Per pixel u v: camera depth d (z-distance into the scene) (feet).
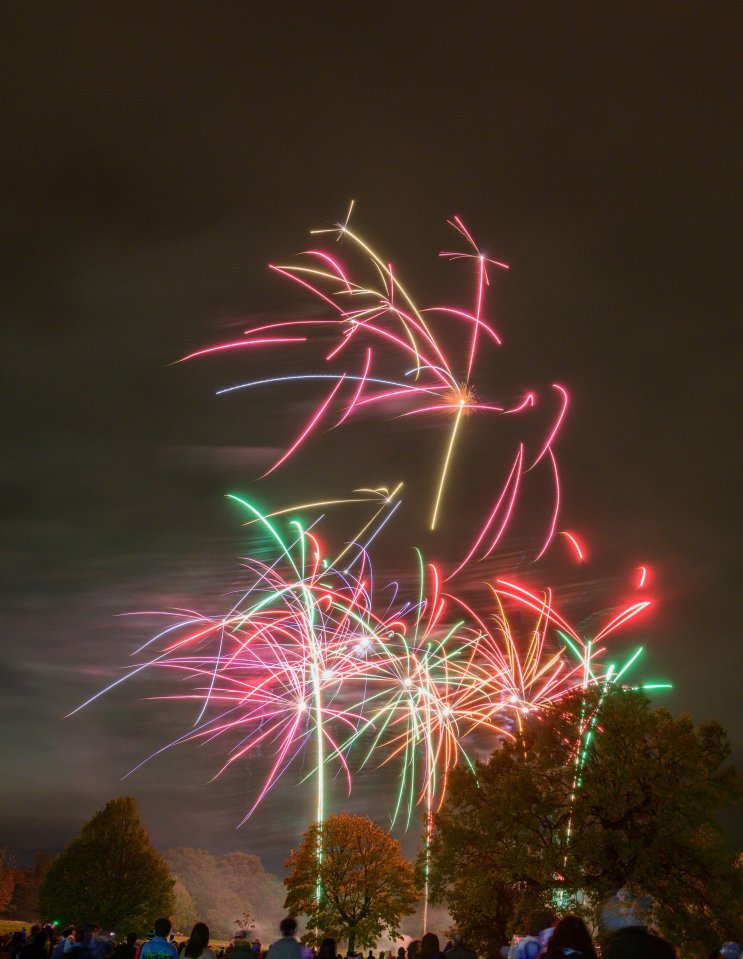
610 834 103.86
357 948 202.28
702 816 104.53
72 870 206.90
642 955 24.47
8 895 449.89
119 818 213.25
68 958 48.60
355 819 214.28
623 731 111.55
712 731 115.55
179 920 488.85
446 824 117.91
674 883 103.24
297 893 209.46
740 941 99.25
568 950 26.35
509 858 106.32
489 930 118.01
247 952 50.16
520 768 115.96
